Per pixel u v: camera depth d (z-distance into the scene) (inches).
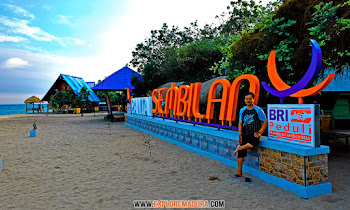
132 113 657.6
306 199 151.9
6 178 209.9
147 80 780.0
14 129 609.9
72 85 1642.5
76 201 158.6
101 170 233.5
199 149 301.7
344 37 200.2
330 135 290.4
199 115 298.5
